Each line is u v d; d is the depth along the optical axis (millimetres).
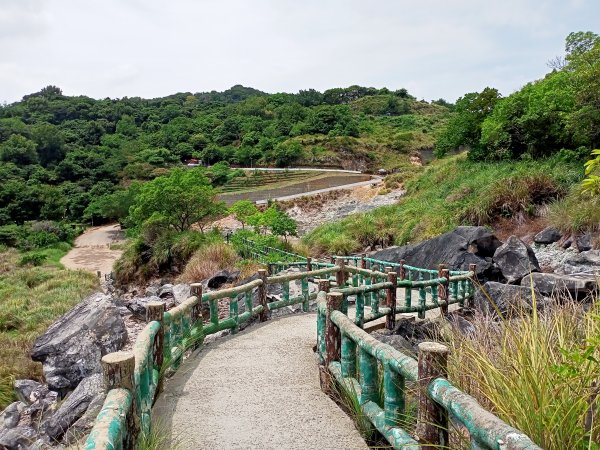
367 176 54094
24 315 17375
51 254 46531
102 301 10219
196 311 6293
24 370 10234
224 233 28297
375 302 7500
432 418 2492
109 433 2139
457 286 9133
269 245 19562
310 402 4422
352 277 11789
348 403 4102
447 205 18938
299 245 21234
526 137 21281
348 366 4066
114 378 2717
